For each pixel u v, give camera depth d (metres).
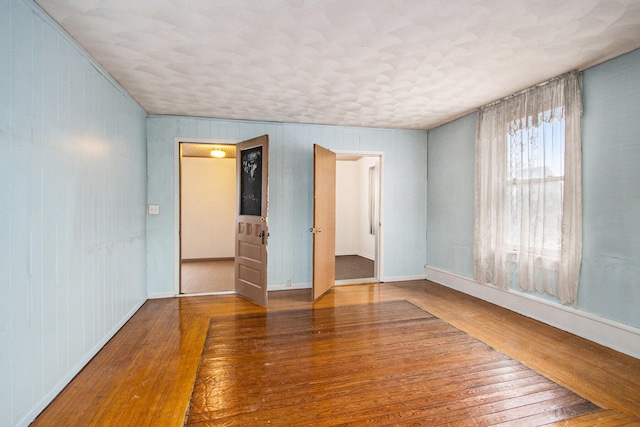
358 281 5.24
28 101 1.87
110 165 3.06
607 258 2.82
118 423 1.85
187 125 4.44
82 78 2.52
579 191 3.01
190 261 7.30
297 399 2.09
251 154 4.27
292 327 3.31
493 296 4.07
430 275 5.33
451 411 1.97
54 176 2.13
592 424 1.86
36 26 1.94
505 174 3.82
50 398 2.04
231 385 2.24
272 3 1.99
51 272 2.08
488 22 2.21
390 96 3.71
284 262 4.81
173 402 2.05
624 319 2.71
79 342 2.44
